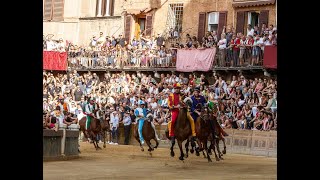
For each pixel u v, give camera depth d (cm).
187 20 5212
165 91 4516
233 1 4884
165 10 5362
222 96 4128
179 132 2706
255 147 3641
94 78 5325
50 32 6075
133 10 5553
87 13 6000
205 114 2827
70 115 3475
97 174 2127
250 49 4350
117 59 5266
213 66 4584
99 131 3753
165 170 2356
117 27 5741
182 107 2705
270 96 3788
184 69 4762
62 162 2652
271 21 4634
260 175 2180
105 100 4944
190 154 3381
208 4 5081
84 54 5519
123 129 4516
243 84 4128
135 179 1973
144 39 5250
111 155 3222
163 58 4931
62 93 5188
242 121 3838
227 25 4944
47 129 2689
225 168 2505
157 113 4328
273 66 4162
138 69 5084
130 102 4712
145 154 3359
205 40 4738
